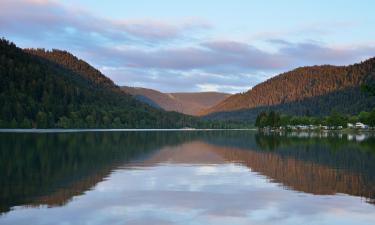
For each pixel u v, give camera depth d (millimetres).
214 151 63875
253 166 42906
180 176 35156
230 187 29812
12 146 66562
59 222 20000
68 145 72312
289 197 26281
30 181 31594
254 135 147875
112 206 23344
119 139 100438
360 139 107125
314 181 32750
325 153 59656
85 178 33469
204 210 22688
